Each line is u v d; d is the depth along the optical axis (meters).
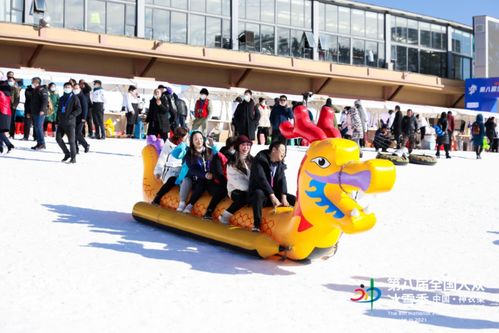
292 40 39.75
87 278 5.40
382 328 4.50
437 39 47.59
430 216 9.73
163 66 34.84
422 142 29.70
